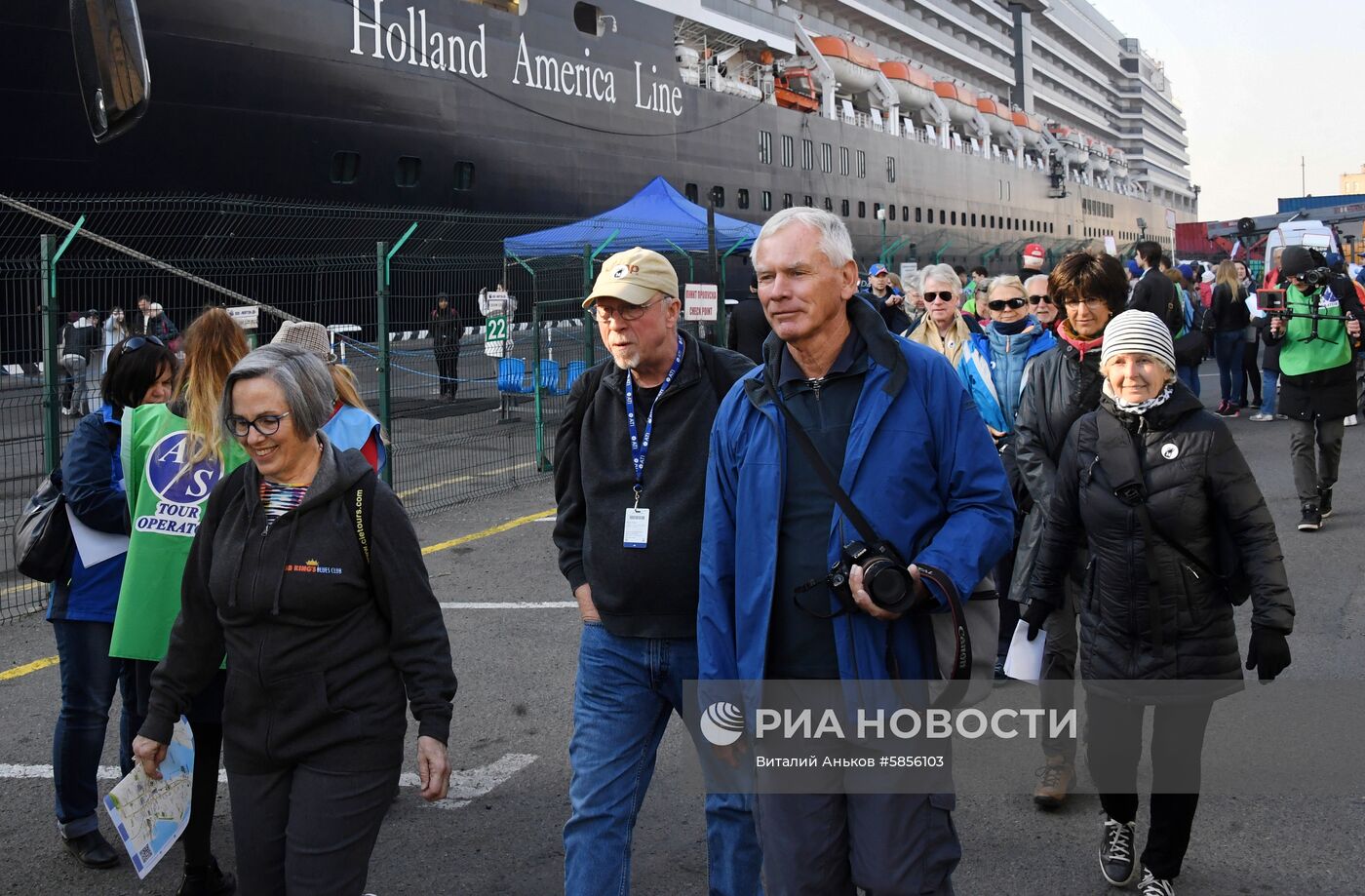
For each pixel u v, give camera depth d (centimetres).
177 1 1778
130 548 329
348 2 2045
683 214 1633
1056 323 485
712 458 262
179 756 316
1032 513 409
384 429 955
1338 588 650
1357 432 1252
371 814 260
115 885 357
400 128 2175
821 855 243
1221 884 340
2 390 833
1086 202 7094
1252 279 2323
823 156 3841
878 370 244
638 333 292
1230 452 312
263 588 254
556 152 2589
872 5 5109
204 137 1839
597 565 299
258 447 255
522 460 1206
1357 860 351
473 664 565
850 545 233
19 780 437
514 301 1452
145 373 360
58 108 1636
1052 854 365
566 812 403
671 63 3012
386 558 260
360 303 1209
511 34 2436
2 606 685
